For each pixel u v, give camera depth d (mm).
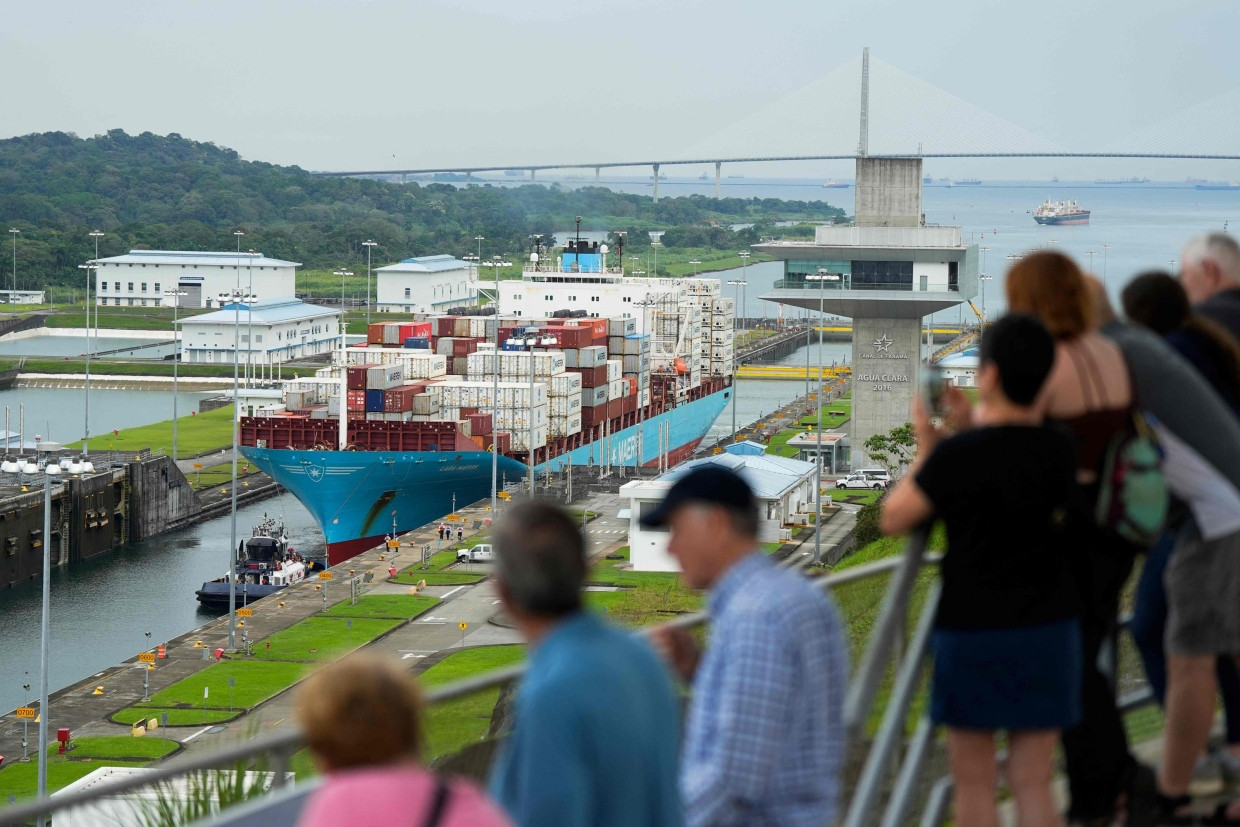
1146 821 17047
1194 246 18859
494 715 14078
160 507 193000
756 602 12344
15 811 13734
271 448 173500
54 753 92688
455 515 172000
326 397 192000
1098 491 14992
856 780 14695
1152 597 17594
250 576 156625
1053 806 14562
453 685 13695
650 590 124750
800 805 12430
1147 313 17531
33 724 99500
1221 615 16375
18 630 139875
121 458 195500
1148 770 17188
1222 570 16328
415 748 10336
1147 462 14883
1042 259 15281
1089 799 16094
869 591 15641
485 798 10883
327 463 167625
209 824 14367
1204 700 16688
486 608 129000
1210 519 16281
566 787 10547
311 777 15672
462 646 115500
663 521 12859
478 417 187250
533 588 11141
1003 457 13648
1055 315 15031
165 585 161750
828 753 12586
